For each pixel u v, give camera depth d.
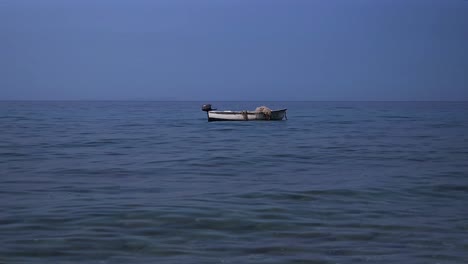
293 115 88.38
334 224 14.59
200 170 24.22
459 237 13.49
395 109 130.88
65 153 30.70
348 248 12.56
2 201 17.11
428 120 70.88
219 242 12.95
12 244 12.62
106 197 17.78
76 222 14.49
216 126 54.50
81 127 54.38
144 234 13.51
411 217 15.46
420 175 22.67
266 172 23.67
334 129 51.19
